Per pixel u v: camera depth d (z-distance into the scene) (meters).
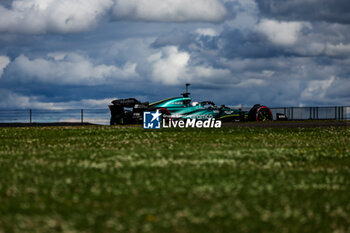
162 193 9.09
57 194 9.02
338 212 7.77
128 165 12.96
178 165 12.98
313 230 6.82
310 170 12.33
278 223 7.11
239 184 10.05
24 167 12.63
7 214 7.53
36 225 6.92
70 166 12.80
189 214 7.55
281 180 10.64
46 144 19.88
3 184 10.02
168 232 6.63
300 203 8.37
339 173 11.84
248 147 18.31
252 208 7.96
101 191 9.30
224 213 7.62
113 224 6.98
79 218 7.29
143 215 7.49
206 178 10.77
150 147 18.31
